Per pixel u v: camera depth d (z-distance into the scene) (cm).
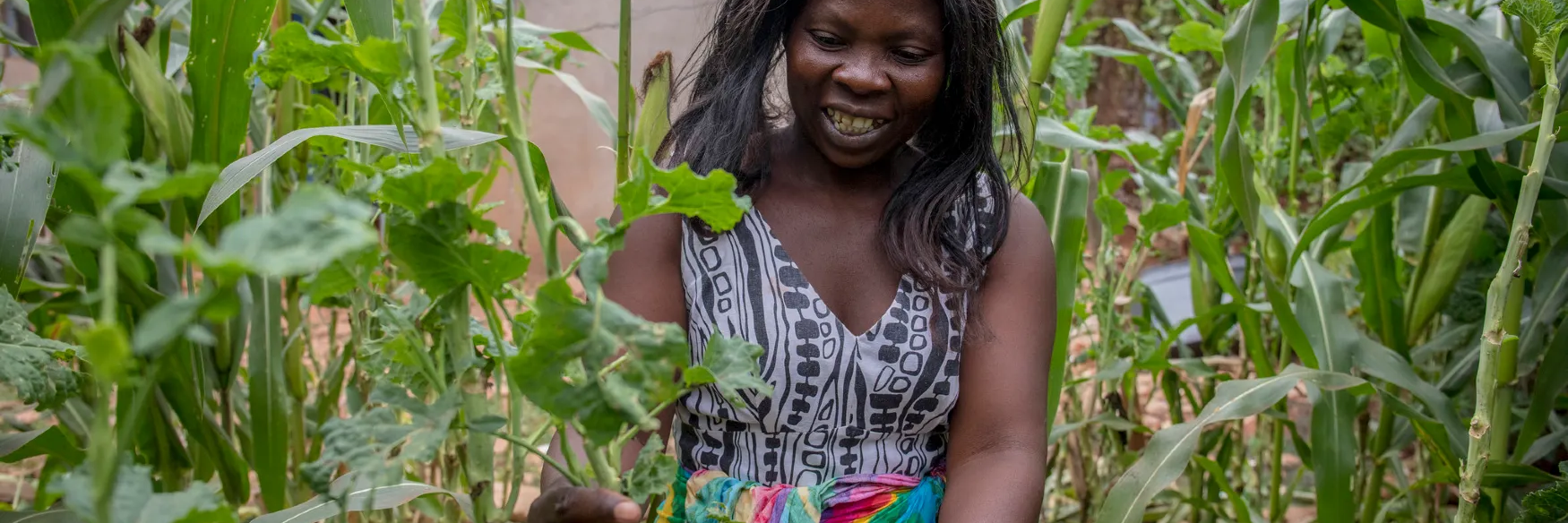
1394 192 171
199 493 57
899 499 124
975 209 128
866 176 130
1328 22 213
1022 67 184
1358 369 197
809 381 122
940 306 125
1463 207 196
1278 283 211
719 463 127
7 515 113
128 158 132
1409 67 171
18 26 264
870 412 124
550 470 114
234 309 47
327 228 46
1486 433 135
